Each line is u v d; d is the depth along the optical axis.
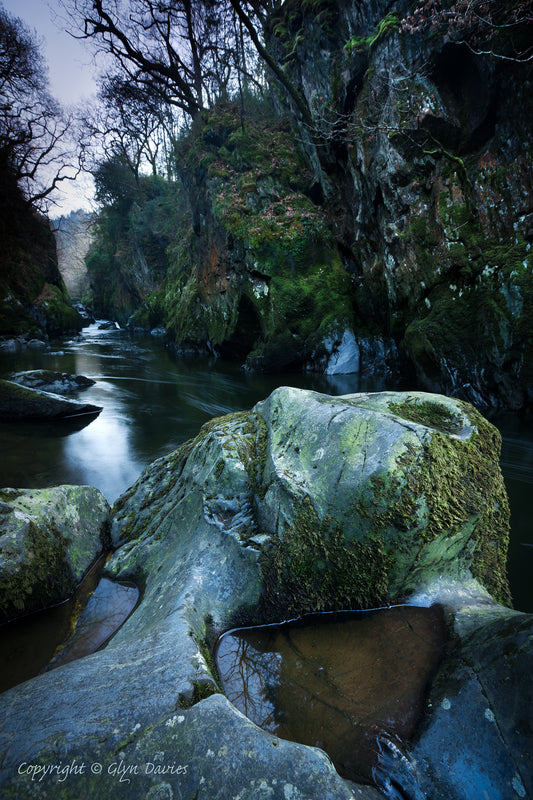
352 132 11.41
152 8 17.64
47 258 28.62
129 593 2.58
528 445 6.38
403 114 9.58
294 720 1.50
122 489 5.00
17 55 20.75
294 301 13.50
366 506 2.06
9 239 23.55
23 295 25.28
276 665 1.78
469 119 8.62
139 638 1.75
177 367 15.29
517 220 7.81
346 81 11.25
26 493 2.97
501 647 1.50
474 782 1.21
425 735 1.36
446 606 1.98
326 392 10.58
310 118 13.52
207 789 1.08
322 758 1.12
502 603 2.29
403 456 2.08
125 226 35.28
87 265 43.31
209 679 1.39
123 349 21.00
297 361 13.67
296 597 2.10
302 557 2.13
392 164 10.08
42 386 10.77
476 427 2.40
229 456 2.60
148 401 9.91
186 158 19.05
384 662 1.71
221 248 15.91
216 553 2.26
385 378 12.01
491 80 7.89
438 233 9.16
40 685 1.48
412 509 2.00
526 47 7.22
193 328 18.62
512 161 7.85
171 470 3.39
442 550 2.07
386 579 2.04
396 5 9.49
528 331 7.33
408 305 10.59
